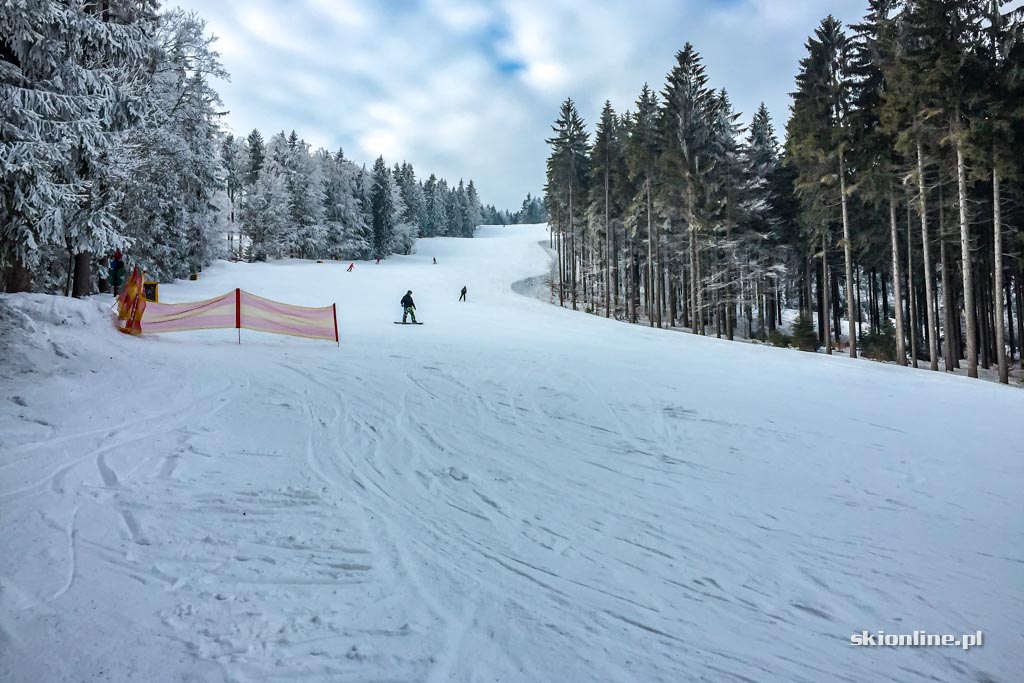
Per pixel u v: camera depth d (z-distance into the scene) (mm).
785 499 5773
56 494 4668
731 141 32688
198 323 13875
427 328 21891
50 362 8500
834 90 23203
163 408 7535
